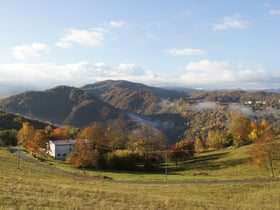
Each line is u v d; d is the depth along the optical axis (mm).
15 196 29688
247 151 116500
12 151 116750
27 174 57812
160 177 84000
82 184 53906
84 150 108750
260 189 63281
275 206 48312
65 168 95562
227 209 37438
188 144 132375
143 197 39562
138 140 134125
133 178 81125
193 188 63906
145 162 110750
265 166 94000
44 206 27141
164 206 34781
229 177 82188
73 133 153375
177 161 125125
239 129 144125
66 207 27594
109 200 34969
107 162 108938
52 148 127062
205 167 107438
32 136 123000
